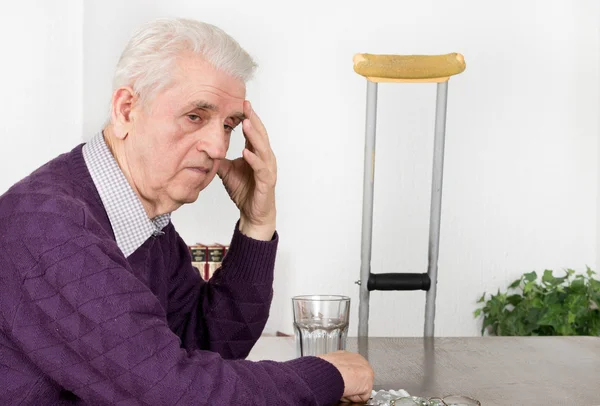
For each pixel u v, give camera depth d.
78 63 2.85
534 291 3.02
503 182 3.10
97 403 0.96
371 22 3.01
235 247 1.40
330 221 3.00
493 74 3.09
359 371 1.13
